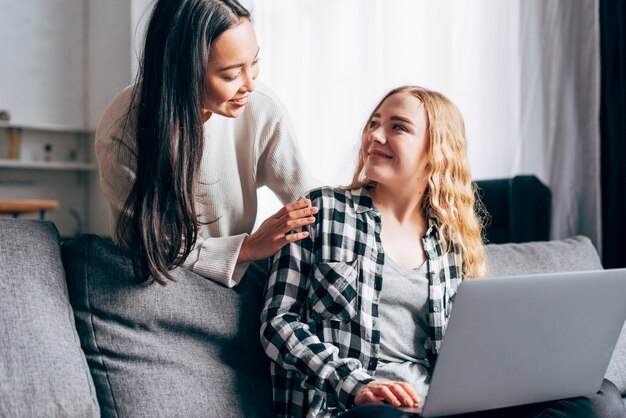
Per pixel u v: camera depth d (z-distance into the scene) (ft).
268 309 4.25
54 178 19.57
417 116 4.57
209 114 4.48
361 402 3.65
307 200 4.39
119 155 4.50
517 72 11.18
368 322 4.25
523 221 8.77
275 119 4.99
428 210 4.73
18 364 3.60
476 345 3.44
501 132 11.39
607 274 3.69
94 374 4.02
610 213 8.98
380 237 4.52
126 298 4.16
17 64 19.07
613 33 8.96
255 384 4.32
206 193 4.80
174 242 4.23
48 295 3.98
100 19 18.58
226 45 4.04
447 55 11.90
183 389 4.04
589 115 9.43
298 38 13.88
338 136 13.37
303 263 4.33
